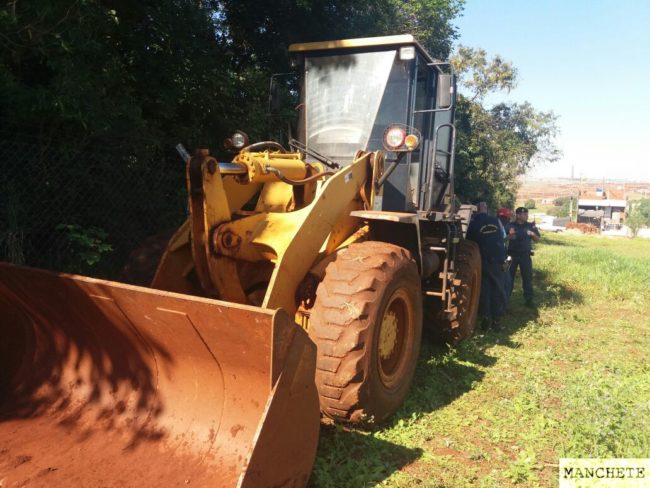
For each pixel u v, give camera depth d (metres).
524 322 7.40
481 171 21.38
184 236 3.99
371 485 3.01
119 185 5.88
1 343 3.68
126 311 2.91
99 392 3.25
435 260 5.10
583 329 7.11
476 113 23.81
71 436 3.06
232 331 2.59
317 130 5.38
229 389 2.89
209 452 2.81
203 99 6.95
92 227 5.36
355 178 4.30
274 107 5.75
